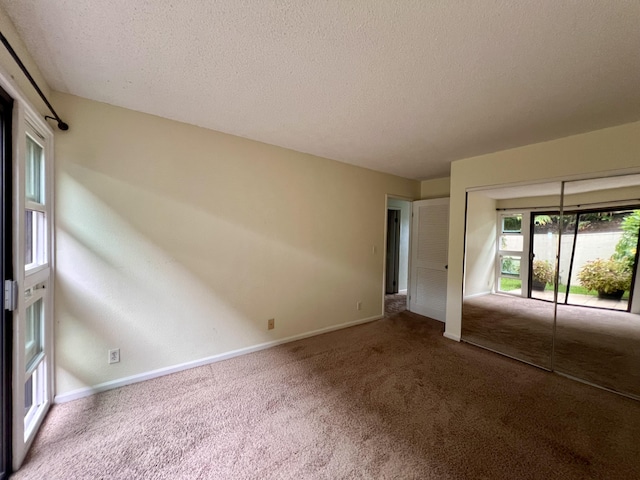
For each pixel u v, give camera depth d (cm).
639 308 228
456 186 330
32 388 173
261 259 285
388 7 108
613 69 146
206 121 231
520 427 175
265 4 108
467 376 240
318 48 135
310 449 155
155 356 228
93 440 158
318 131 247
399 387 221
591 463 148
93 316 202
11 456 136
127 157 211
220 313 260
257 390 213
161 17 117
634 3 102
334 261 351
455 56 139
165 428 170
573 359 255
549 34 121
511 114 204
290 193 305
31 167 169
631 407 199
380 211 400
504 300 296
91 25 122
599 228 241
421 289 430
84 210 197
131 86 177
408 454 152
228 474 138
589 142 231
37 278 164
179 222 235
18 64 121
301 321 322
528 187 275
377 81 164
